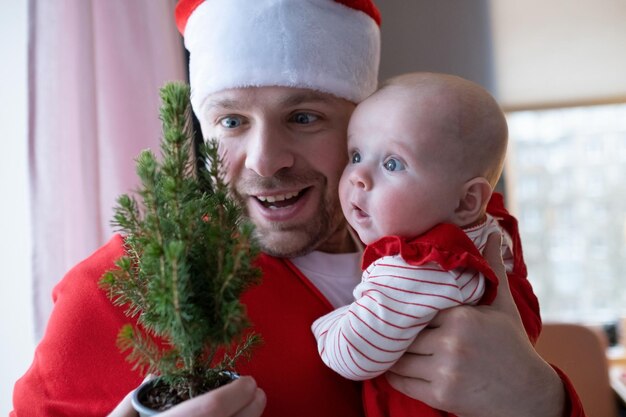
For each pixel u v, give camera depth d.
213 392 0.59
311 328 0.88
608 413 1.75
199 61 0.91
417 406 0.81
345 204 0.87
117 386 0.81
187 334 0.55
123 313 0.84
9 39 1.44
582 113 2.80
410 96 0.82
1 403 1.45
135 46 1.38
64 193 1.20
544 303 2.95
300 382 0.84
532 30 2.72
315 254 0.97
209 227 0.60
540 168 2.87
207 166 0.69
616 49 2.70
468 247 0.78
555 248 2.91
